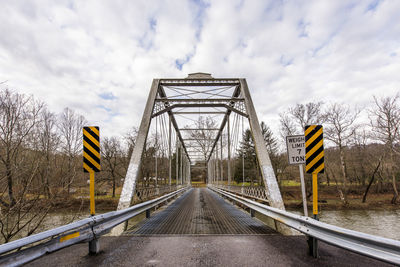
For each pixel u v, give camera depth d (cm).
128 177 977
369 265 331
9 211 716
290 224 436
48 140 991
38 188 810
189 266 339
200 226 641
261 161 1031
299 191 3266
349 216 2145
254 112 1210
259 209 650
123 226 618
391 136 2441
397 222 1908
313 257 370
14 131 827
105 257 376
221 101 1359
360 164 3416
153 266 339
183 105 1368
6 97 812
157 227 628
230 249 418
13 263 238
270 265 337
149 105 1264
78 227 344
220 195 2256
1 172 750
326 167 3011
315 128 408
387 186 3469
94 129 448
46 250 284
